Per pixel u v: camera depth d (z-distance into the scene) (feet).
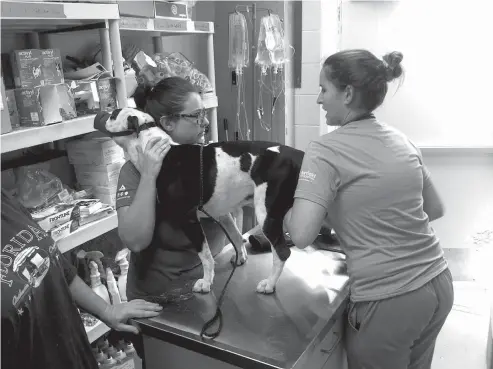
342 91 3.64
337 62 3.57
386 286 3.65
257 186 3.67
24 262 2.88
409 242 3.69
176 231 4.08
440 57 8.56
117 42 5.37
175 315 3.76
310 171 3.53
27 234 3.01
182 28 6.73
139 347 3.97
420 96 8.84
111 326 3.70
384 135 3.69
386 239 3.65
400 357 3.84
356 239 3.74
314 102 9.34
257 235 5.03
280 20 8.52
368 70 3.51
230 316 3.71
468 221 9.29
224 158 3.63
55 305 3.07
